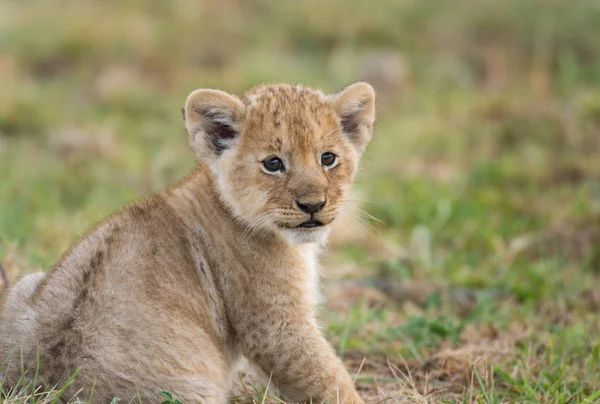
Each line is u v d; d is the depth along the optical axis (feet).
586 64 83.25
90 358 26.14
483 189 58.70
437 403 30.73
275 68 78.38
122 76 75.92
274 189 30.09
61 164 59.98
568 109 69.56
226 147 31.19
